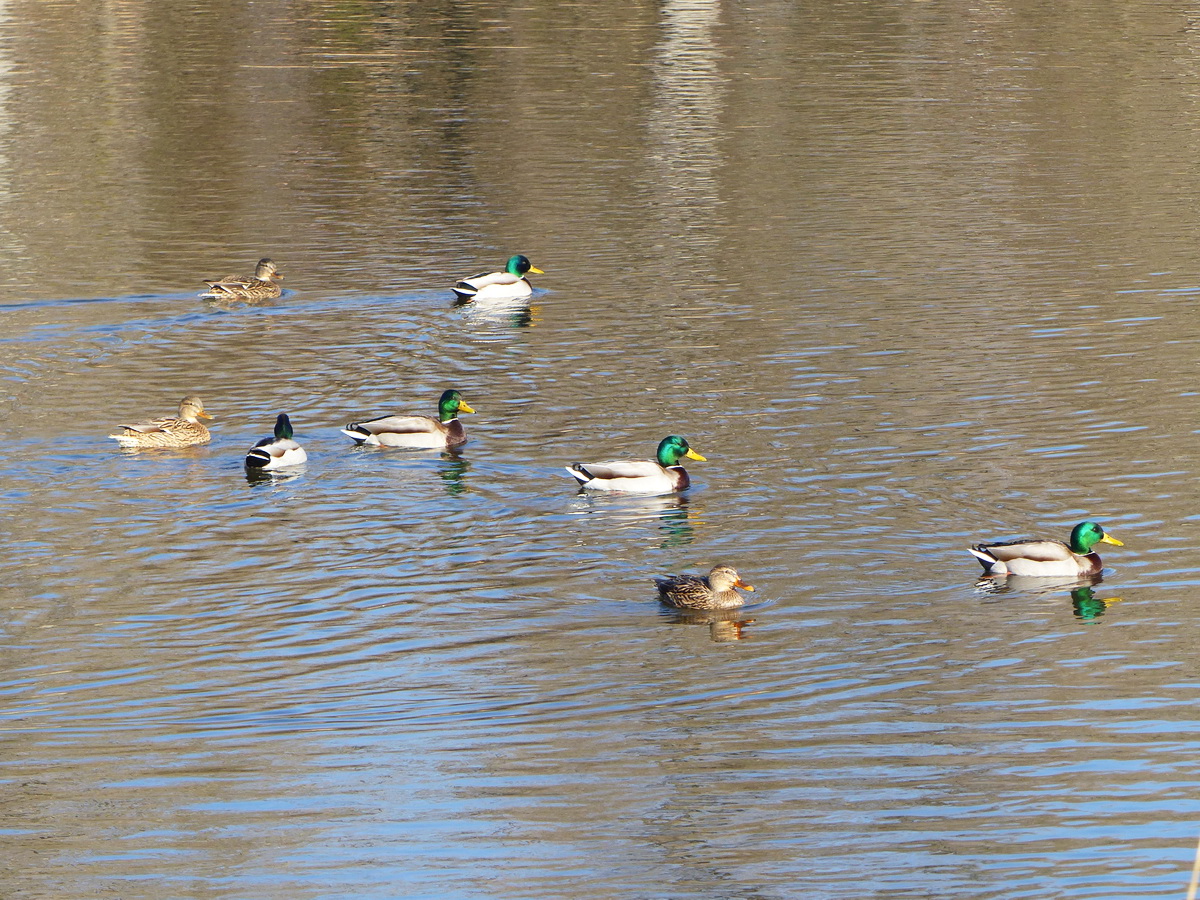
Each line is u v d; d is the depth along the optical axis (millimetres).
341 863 16141
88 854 16344
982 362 33875
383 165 54469
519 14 85438
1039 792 17484
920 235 44750
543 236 45656
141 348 35938
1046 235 44469
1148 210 47062
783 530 25359
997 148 55500
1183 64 70500
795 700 19844
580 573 23875
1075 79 67562
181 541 25000
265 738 18875
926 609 22500
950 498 26500
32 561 24188
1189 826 16672
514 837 16656
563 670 20734
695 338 36125
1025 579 23406
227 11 86125
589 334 36719
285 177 52875
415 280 41719
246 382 33625
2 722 19250
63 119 61000
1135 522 25406
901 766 18125
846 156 54719
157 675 20547
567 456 29000
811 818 17000
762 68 70750
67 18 83625
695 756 18422
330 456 29109
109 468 28328
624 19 83812
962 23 82000
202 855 16328
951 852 16172
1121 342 35094
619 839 16547
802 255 42969
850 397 31797
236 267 42781
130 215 48094
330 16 84438
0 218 47438
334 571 23906
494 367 34500
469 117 61688
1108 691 19953
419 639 21656
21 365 34500
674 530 25453
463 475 28078
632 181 51781
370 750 18594
